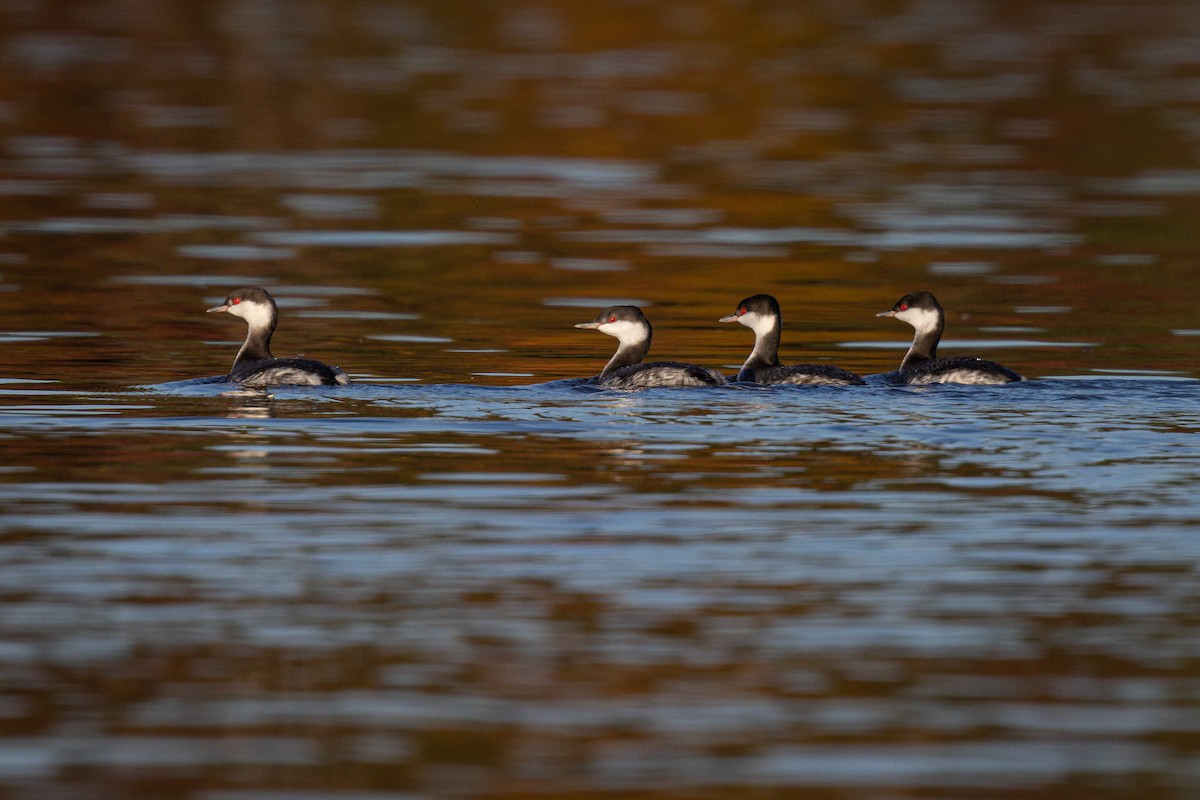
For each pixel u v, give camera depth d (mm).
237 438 19203
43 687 12219
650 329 24594
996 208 40062
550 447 18875
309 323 27938
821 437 19375
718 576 14391
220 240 35438
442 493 16938
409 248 35094
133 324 27469
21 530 15594
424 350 26000
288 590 14055
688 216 39125
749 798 10812
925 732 11602
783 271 33312
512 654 12758
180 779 10984
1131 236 36812
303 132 50094
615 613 13539
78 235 35562
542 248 35344
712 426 19938
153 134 49219
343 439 19188
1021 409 20922
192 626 13266
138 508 16328
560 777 11031
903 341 27891
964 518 16109
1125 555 14969
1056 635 13102
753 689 12188
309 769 11102
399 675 12422
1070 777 11000
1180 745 11391
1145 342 27016
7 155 45406
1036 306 30000
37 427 19703
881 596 13930
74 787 10891
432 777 11023
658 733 11586
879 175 44406
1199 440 19219
